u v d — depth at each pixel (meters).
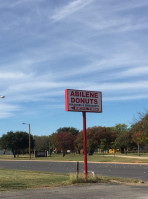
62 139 74.25
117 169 28.34
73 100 16.48
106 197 11.02
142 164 37.31
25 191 12.59
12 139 77.44
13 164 40.66
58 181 16.44
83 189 13.26
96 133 70.25
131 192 12.34
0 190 12.78
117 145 70.44
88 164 38.56
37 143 98.62
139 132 42.00
